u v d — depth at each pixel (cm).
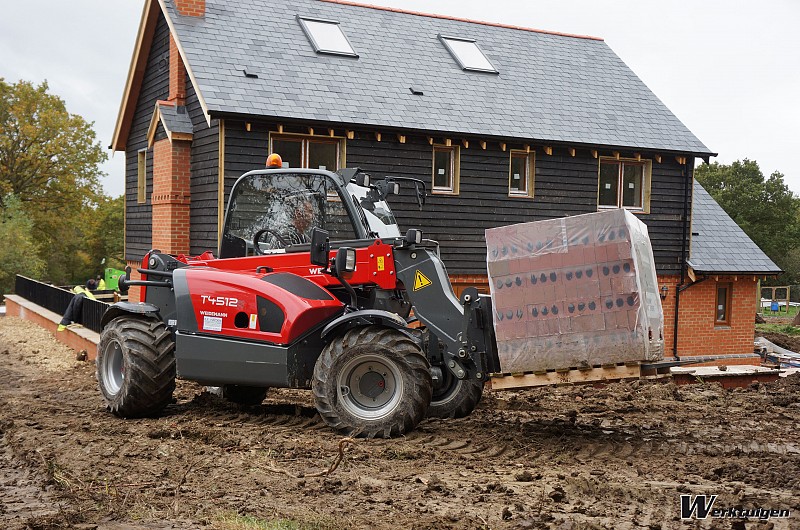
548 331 763
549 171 1888
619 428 877
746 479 675
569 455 757
